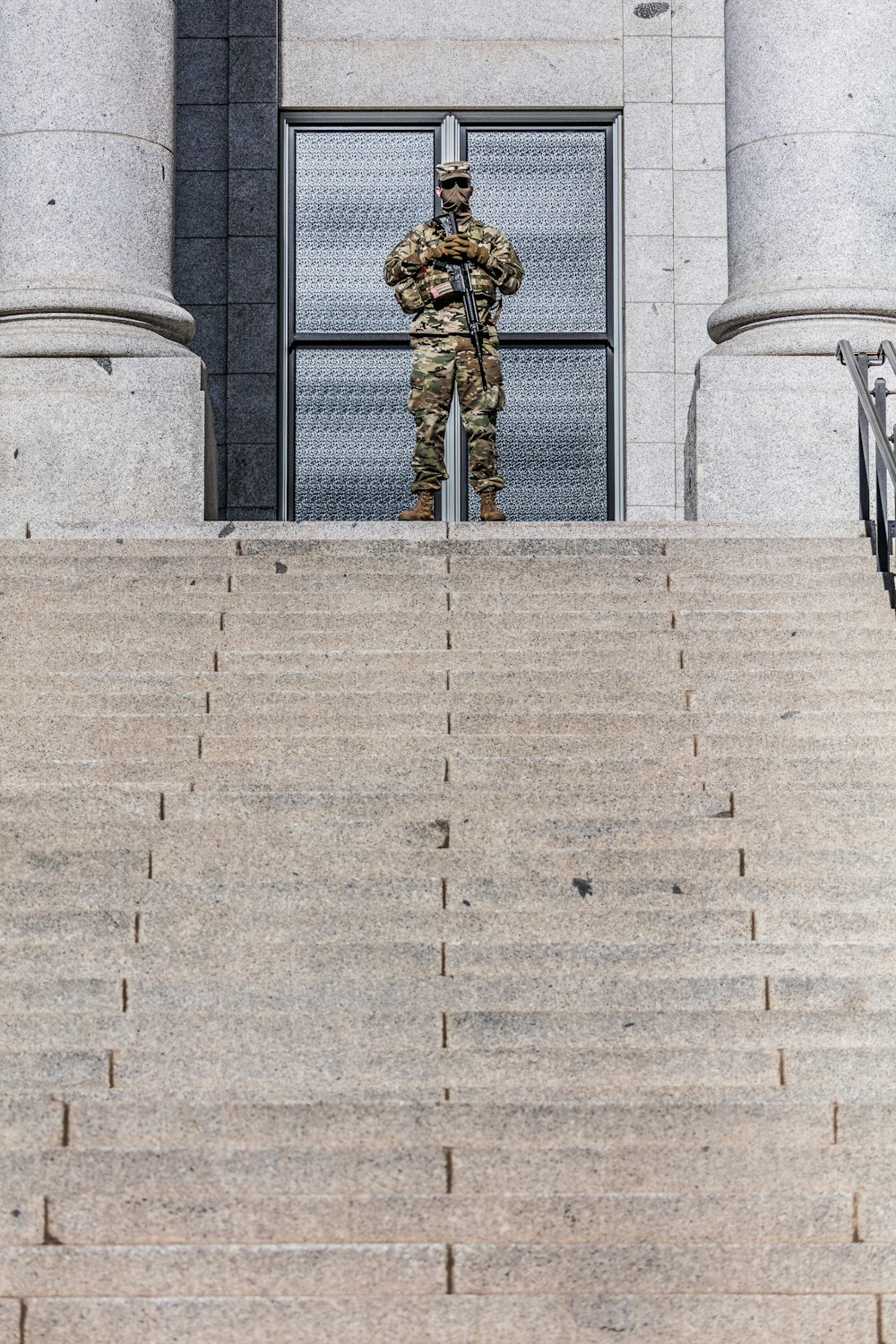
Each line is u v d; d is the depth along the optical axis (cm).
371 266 2064
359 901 951
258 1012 861
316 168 2070
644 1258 725
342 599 1261
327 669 1184
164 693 1161
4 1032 851
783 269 1562
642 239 2048
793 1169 766
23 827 1005
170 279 1588
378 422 2053
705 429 1525
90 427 1491
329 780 1071
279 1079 828
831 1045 851
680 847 1002
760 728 1131
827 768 1080
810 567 1314
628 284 2045
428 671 1176
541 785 1067
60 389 1497
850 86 1561
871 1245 728
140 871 977
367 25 2062
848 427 1520
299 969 898
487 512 1539
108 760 1089
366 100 2056
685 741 1108
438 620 1233
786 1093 821
